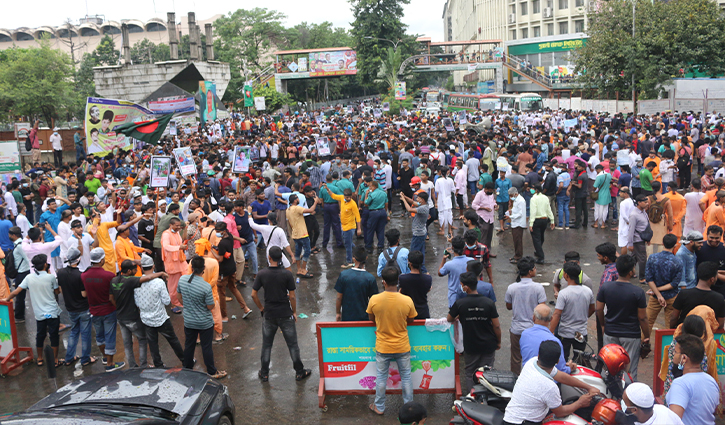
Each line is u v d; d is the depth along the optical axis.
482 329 6.25
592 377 5.46
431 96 70.31
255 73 73.31
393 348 6.23
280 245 10.04
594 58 37.28
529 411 4.66
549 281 10.59
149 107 30.06
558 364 5.36
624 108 37.28
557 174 14.77
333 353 6.68
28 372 8.14
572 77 51.25
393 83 59.94
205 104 32.69
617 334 6.13
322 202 14.01
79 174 18.41
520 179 14.20
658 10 35.69
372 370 6.65
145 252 11.27
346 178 14.07
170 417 4.92
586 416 5.05
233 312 10.04
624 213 10.85
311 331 8.88
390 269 6.18
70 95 42.78
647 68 34.50
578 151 16.97
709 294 6.12
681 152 18.70
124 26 45.94
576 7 69.88
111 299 7.65
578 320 6.33
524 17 77.19
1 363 8.02
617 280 6.48
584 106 43.47
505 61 64.69
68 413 4.61
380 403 6.37
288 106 67.19
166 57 91.06
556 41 62.91
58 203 12.38
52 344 8.37
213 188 15.82
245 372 7.65
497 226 15.37
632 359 6.13
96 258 7.73
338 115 52.69
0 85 39.28
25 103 39.47
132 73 45.94
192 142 25.34
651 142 19.19
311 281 11.37
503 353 7.72
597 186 14.38
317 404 6.70
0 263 9.66
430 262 12.23
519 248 11.73
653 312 7.48
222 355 8.24
